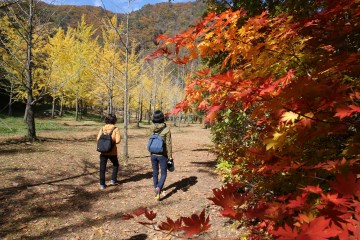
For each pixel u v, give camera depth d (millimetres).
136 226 4129
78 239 3717
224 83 1537
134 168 7949
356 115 1469
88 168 7617
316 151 1583
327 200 1009
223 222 4059
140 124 32844
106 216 4477
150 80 34062
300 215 1053
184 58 1627
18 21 11953
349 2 1400
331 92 1115
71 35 24422
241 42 1593
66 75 21953
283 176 1818
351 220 860
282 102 1239
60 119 31031
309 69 1598
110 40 14117
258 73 1655
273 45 1603
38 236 3744
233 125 4305
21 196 5098
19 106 34125
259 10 3277
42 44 18156
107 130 5957
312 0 2006
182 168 8086
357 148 1297
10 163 7398
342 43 1721
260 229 1492
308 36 1694
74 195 5379
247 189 2707
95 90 27578
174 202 5125
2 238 3617
